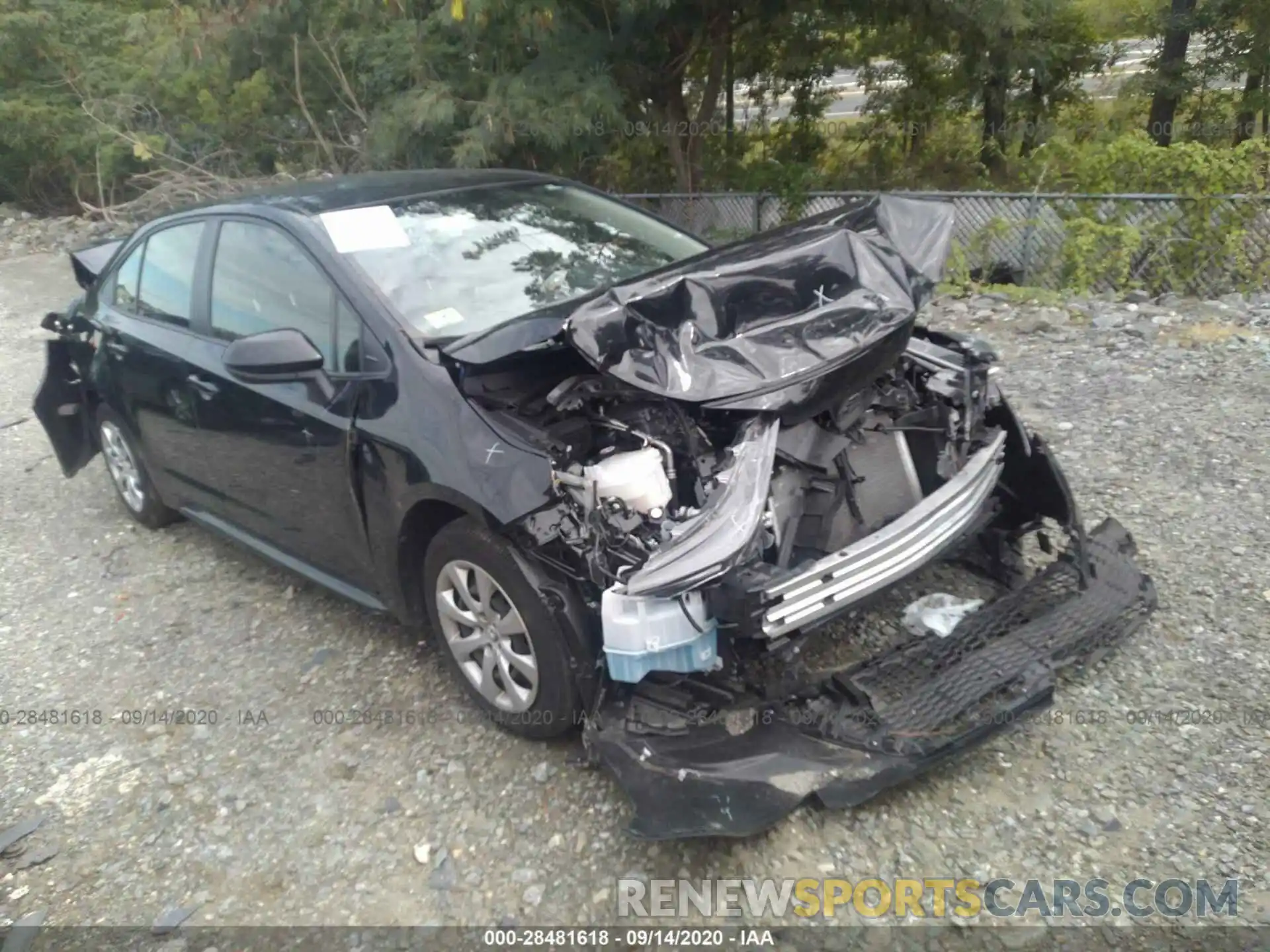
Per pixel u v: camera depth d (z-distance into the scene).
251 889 3.05
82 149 15.27
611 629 2.87
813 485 3.43
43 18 15.06
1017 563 4.08
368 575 3.86
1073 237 8.64
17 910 3.04
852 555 2.98
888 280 3.26
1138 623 3.62
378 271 3.80
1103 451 5.29
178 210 4.95
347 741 3.64
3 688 4.16
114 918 2.99
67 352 5.59
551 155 11.02
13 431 7.18
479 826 3.20
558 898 2.92
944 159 15.20
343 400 3.65
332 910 2.95
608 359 2.89
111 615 4.68
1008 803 3.10
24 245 13.68
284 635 4.37
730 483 2.90
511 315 3.78
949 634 3.38
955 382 3.66
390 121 10.81
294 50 12.11
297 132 14.38
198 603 4.71
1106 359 6.66
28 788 3.56
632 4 10.05
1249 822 2.96
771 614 2.84
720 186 12.93
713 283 3.20
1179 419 5.60
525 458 3.11
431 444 3.32
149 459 5.05
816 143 15.25
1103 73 14.86
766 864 2.95
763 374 2.94
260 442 4.06
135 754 3.69
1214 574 4.12
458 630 3.59
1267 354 6.42
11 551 5.41
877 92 15.13
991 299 8.16
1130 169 8.82
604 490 3.04
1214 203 8.32
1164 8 14.30
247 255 4.24
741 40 13.00
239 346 3.57
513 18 10.19
